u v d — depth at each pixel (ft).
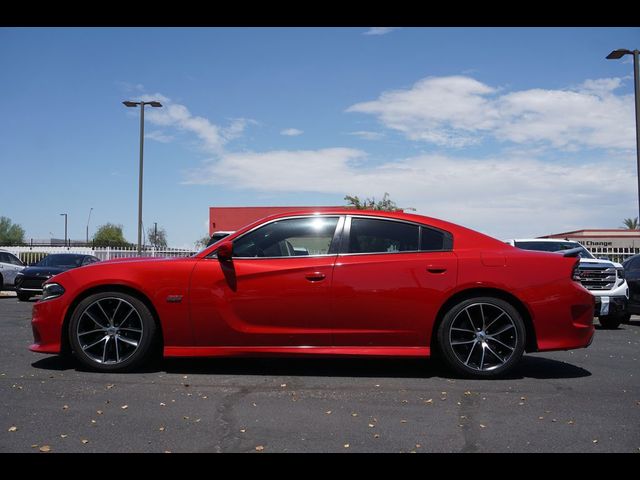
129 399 15.62
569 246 41.14
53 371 18.74
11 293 65.98
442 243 18.63
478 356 18.34
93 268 18.72
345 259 18.33
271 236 18.83
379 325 18.07
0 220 218.38
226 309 18.08
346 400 15.71
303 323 18.08
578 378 18.74
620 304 35.53
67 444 12.42
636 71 54.70
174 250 95.45
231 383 17.38
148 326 18.39
